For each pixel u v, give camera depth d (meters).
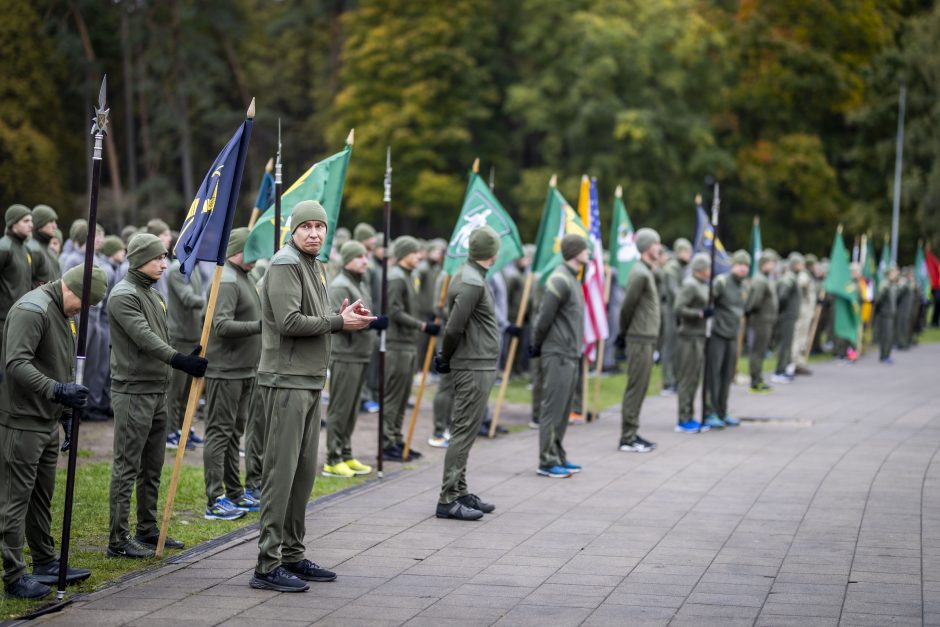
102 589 6.58
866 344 29.44
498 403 13.13
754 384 18.25
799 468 11.03
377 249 14.65
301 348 6.73
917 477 10.55
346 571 7.08
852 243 45.69
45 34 45.66
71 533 7.93
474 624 5.98
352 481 10.24
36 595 6.31
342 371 10.41
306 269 6.85
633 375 12.05
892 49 44.41
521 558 7.45
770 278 18.02
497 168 46.28
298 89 54.38
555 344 10.36
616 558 7.46
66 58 46.78
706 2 47.12
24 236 11.42
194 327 11.73
